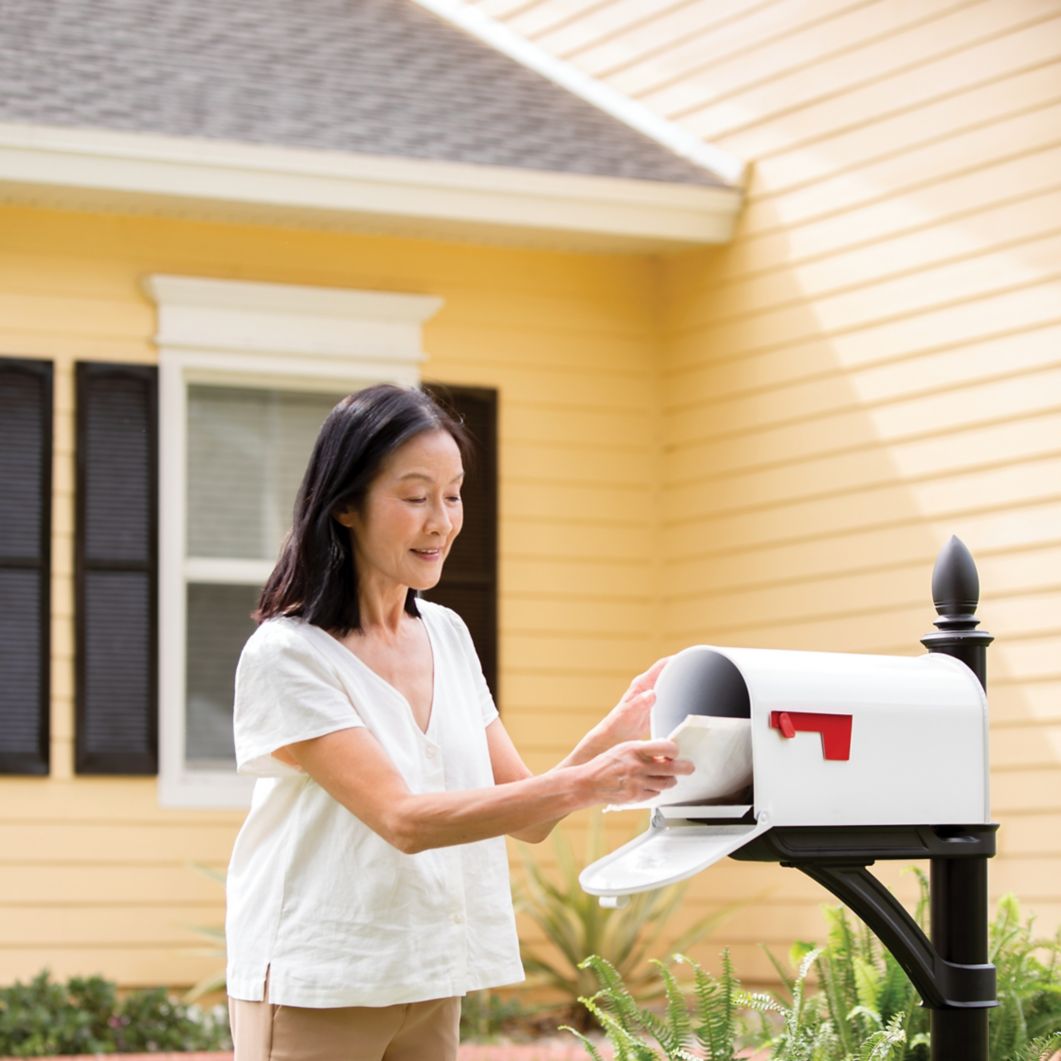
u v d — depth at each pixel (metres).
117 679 9.68
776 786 3.51
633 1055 4.64
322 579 3.56
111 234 9.93
